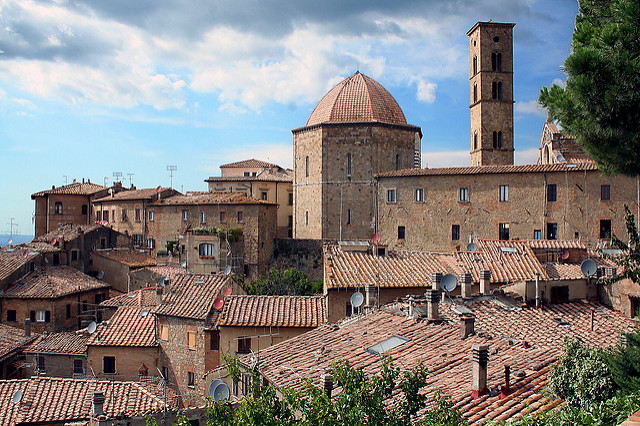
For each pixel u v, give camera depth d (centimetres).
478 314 3014
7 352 4906
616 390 1805
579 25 1973
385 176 7219
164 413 3212
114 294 7712
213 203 8656
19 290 6444
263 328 4081
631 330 2802
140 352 4650
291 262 8588
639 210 5547
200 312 4503
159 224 9175
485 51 8956
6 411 3262
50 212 10656
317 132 8400
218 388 2872
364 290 4072
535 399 1898
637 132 1847
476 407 1873
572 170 6291
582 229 6225
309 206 8575
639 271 2022
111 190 10888
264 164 12344
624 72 1775
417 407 1570
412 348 2567
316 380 2284
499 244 4638
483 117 8931
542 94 2072
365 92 8612
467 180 6775
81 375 4775
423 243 6975
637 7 1794
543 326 2883
